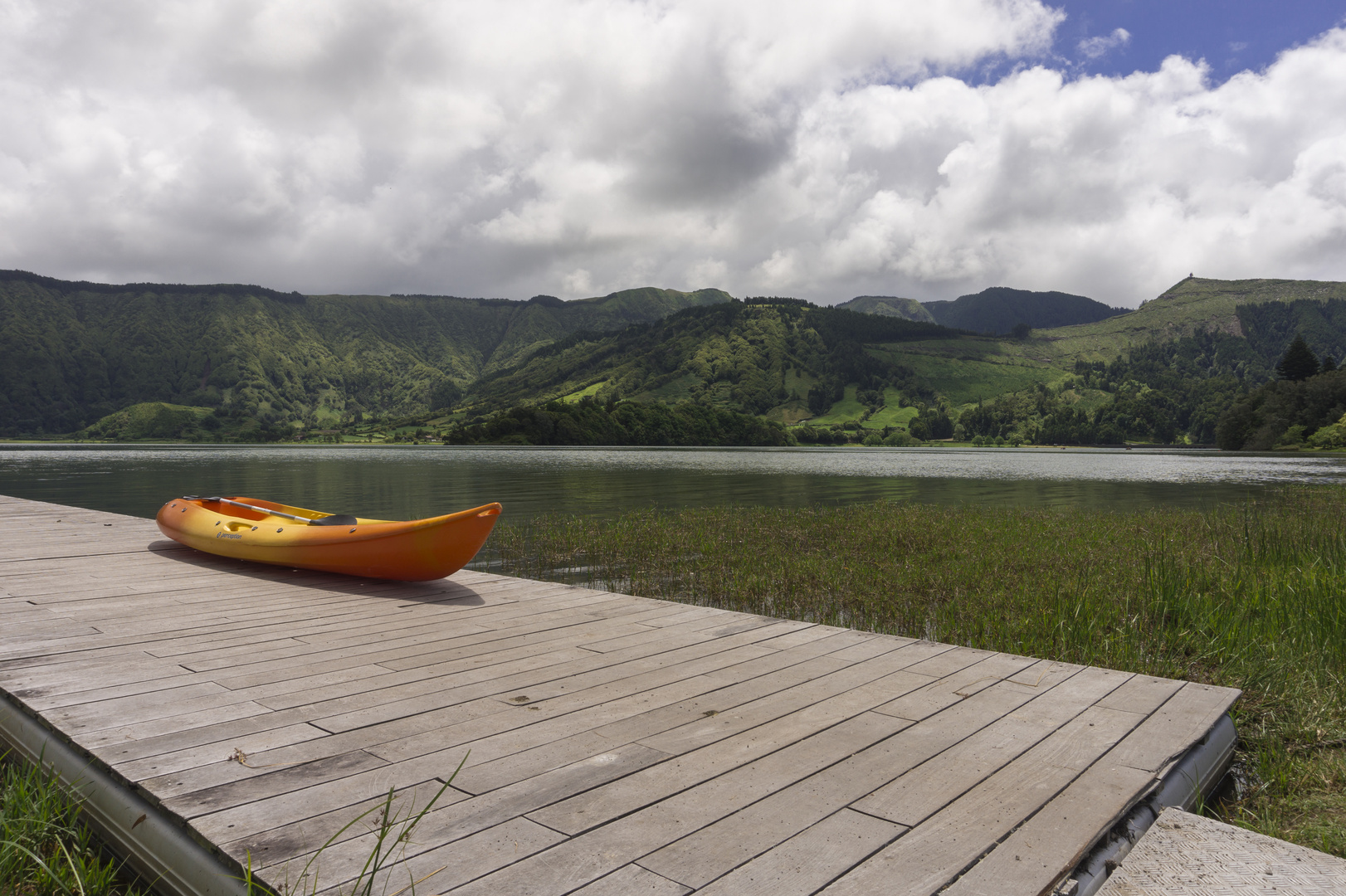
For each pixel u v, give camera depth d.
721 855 2.23
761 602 8.33
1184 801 2.98
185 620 5.44
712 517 16.72
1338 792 3.47
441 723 3.35
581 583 9.46
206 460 57.50
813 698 3.76
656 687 3.92
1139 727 3.40
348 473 39.06
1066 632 6.23
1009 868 2.20
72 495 23.59
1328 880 2.13
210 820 2.41
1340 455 80.31
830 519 16.33
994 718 3.49
